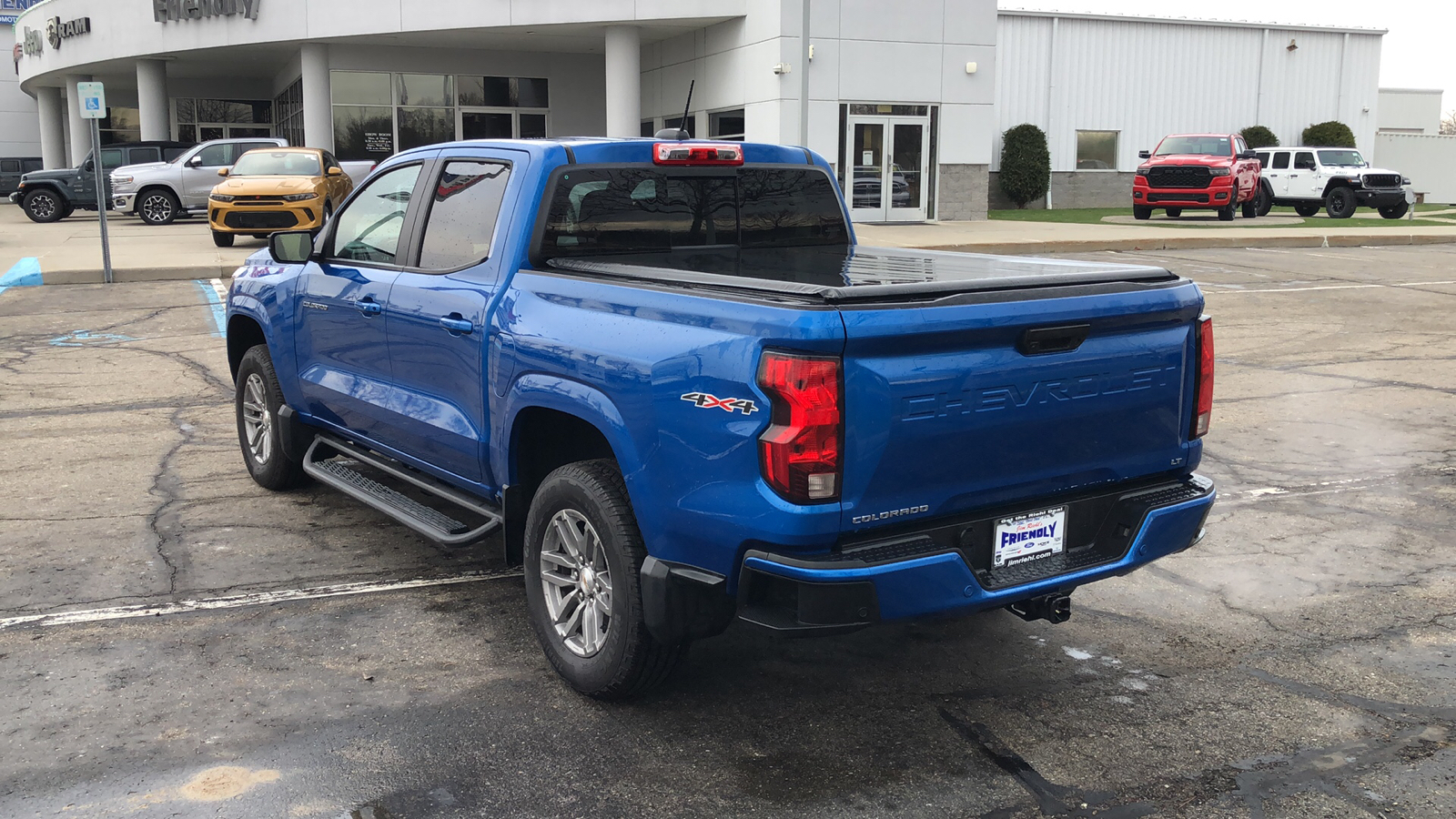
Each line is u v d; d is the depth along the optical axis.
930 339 3.19
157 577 5.07
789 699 3.96
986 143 27.41
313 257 5.53
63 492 6.34
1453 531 5.81
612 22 26.88
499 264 4.29
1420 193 42.31
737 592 3.35
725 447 3.23
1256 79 40.47
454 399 4.53
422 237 4.84
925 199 27.28
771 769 3.48
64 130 49.06
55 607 4.71
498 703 3.92
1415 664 4.25
